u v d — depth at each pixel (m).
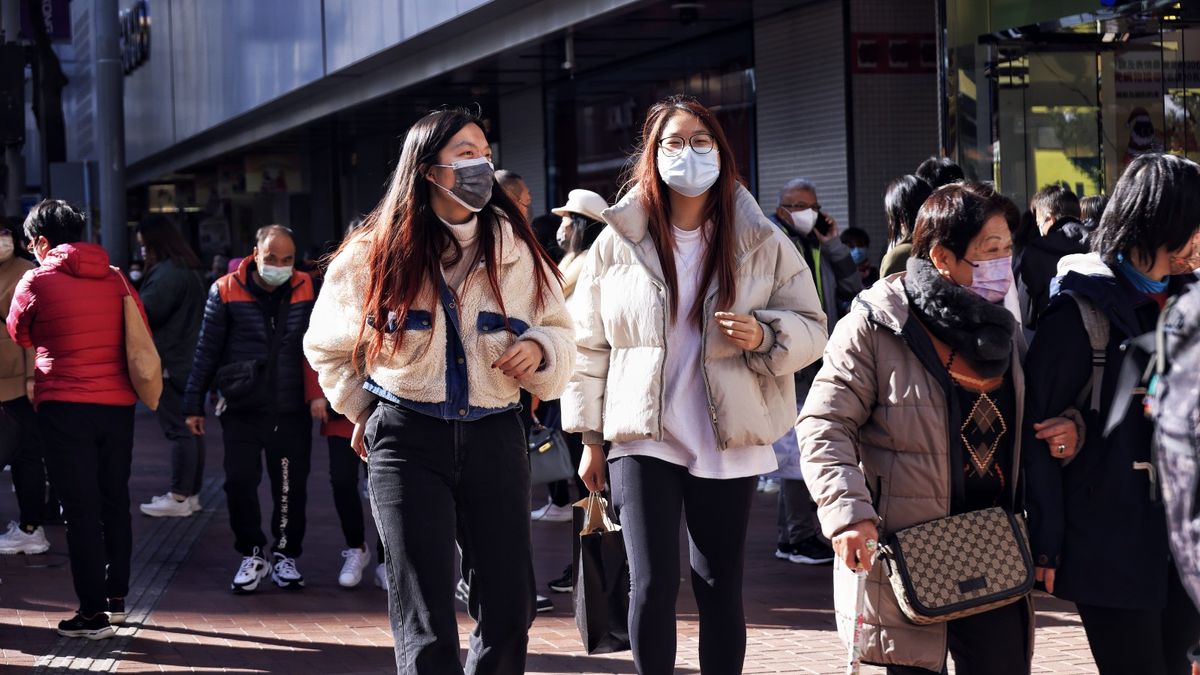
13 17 20.73
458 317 4.28
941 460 3.94
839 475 3.94
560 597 7.99
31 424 8.98
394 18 17.94
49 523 10.91
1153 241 3.88
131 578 8.63
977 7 11.79
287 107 25.44
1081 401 3.98
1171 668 4.23
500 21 16.34
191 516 11.08
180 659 6.65
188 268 11.02
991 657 4.01
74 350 6.96
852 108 14.73
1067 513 3.99
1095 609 4.04
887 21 14.77
